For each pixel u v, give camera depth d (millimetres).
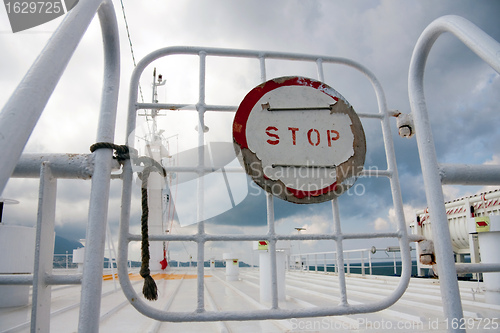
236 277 8250
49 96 952
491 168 1731
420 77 1825
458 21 1412
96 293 1340
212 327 2861
